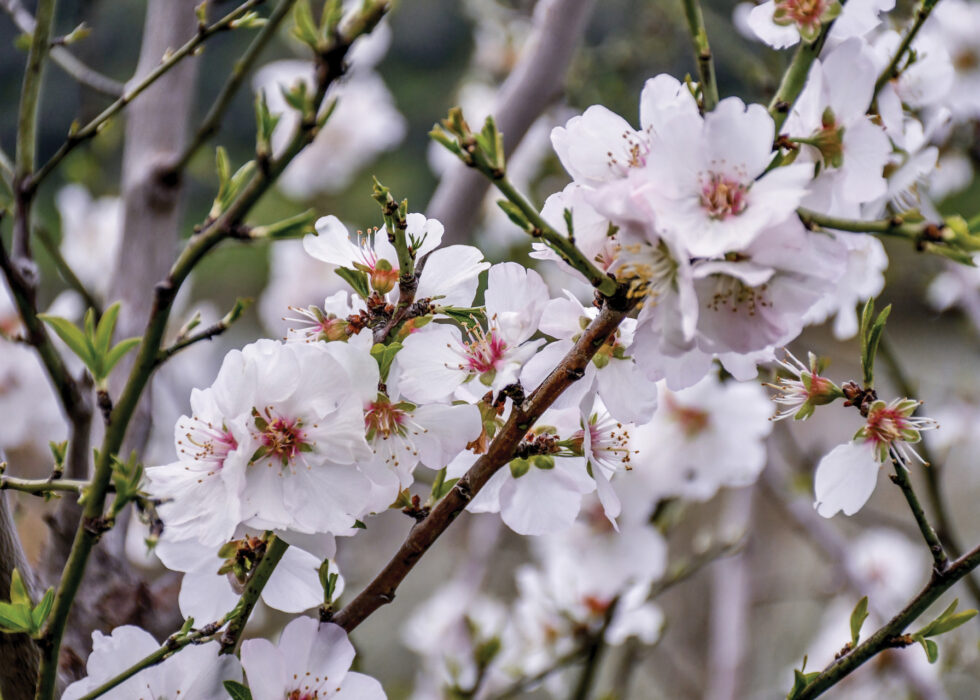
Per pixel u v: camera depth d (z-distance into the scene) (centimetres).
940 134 136
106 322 97
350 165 209
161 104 122
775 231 97
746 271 97
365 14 94
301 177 206
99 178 167
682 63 204
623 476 130
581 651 138
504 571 210
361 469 100
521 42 223
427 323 101
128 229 120
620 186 97
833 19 99
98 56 129
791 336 98
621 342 102
